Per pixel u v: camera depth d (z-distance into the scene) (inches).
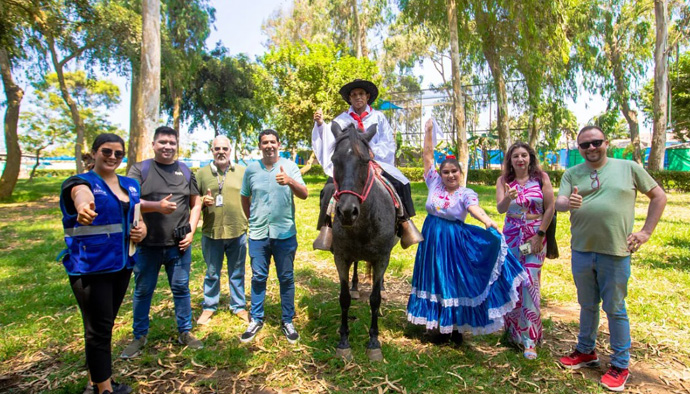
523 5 615.5
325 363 146.7
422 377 135.4
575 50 851.4
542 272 254.7
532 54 655.8
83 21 599.8
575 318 186.1
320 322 180.7
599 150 129.9
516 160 152.7
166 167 153.1
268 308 197.3
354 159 133.7
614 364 132.3
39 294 217.8
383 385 132.0
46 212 585.0
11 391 128.0
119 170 1339.8
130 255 124.3
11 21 470.9
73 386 130.2
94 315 115.8
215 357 148.9
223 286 234.4
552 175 969.5
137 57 684.1
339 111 927.7
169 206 135.3
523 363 143.5
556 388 129.4
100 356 116.9
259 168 163.6
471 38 709.3
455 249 153.8
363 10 1128.8
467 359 148.4
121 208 120.4
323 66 908.0
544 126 954.1
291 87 935.0
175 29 973.2
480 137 1248.2
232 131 1316.4
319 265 278.7
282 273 164.4
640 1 932.6
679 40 916.6
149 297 153.6
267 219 160.6
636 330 168.7
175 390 130.0
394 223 158.2
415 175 1168.8
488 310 144.9
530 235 151.3
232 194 175.8
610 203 126.8
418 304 158.4
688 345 156.2
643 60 973.2
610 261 128.7
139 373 139.4
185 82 1032.2
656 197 125.2
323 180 1190.3
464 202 154.1
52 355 153.3
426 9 698.2
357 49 1056.2
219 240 177.2
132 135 798.5
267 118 1348.4
